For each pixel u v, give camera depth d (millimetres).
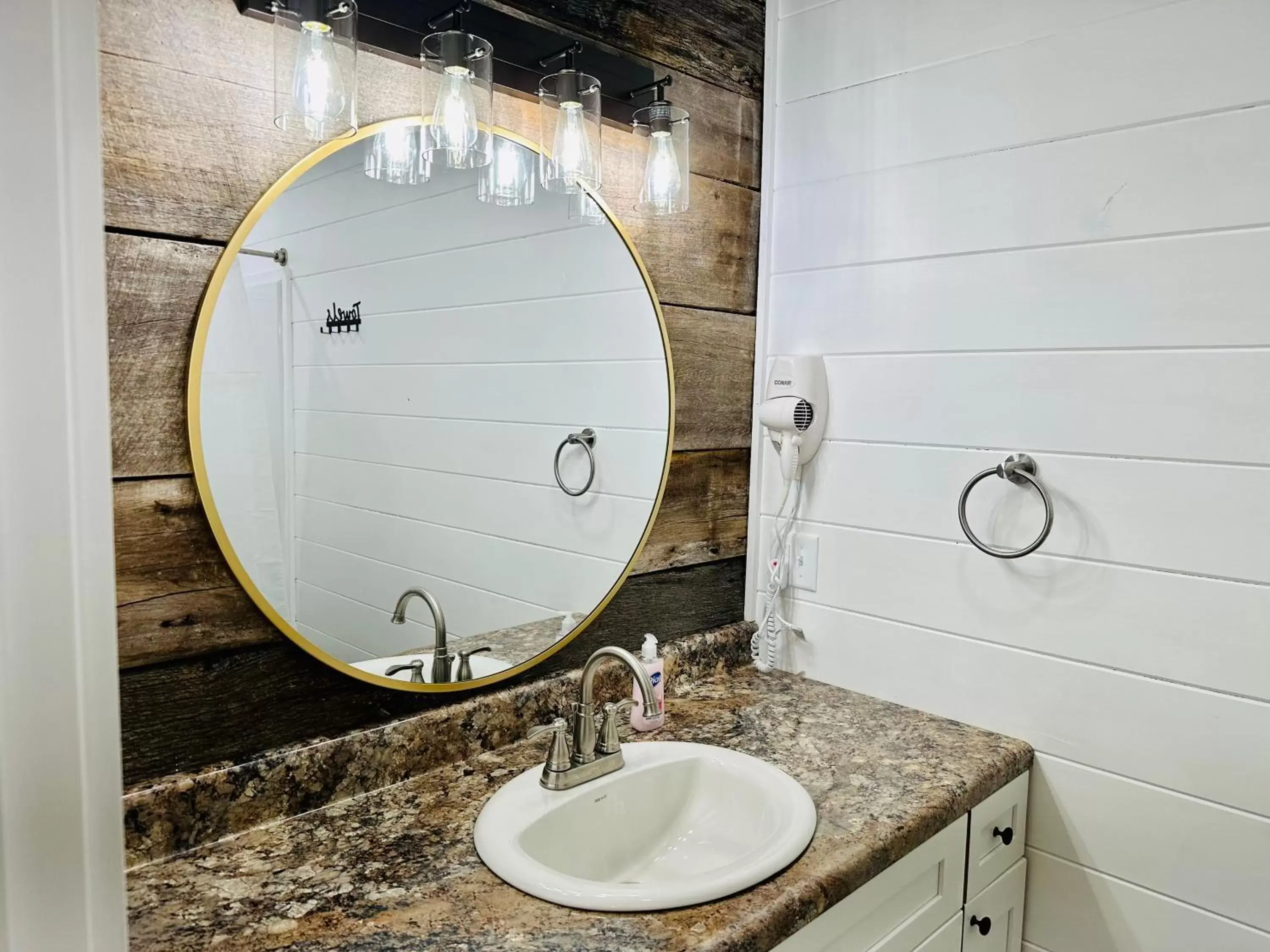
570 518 1464
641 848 1262
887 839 1102
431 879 987
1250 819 1222
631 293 1525
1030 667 1419
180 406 1014
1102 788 1358
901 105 1529
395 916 917
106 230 943
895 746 1396
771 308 1761
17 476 609
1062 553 1373
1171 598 1271
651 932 902
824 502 1683
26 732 614
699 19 1592
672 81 1520
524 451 1385
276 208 1075
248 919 906
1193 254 1224
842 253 1631
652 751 1325
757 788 1239
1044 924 1448
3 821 606
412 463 1242
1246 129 1173
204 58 1007
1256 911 1228
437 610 1285
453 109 1139
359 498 1186
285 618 1111
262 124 1061
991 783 1307
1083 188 1321
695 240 1637
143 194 969
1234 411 1200
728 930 909
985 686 1474
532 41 1314
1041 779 1424
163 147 980
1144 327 1272
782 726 1475
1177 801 1287
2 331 602
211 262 1028
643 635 1611
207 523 1039
